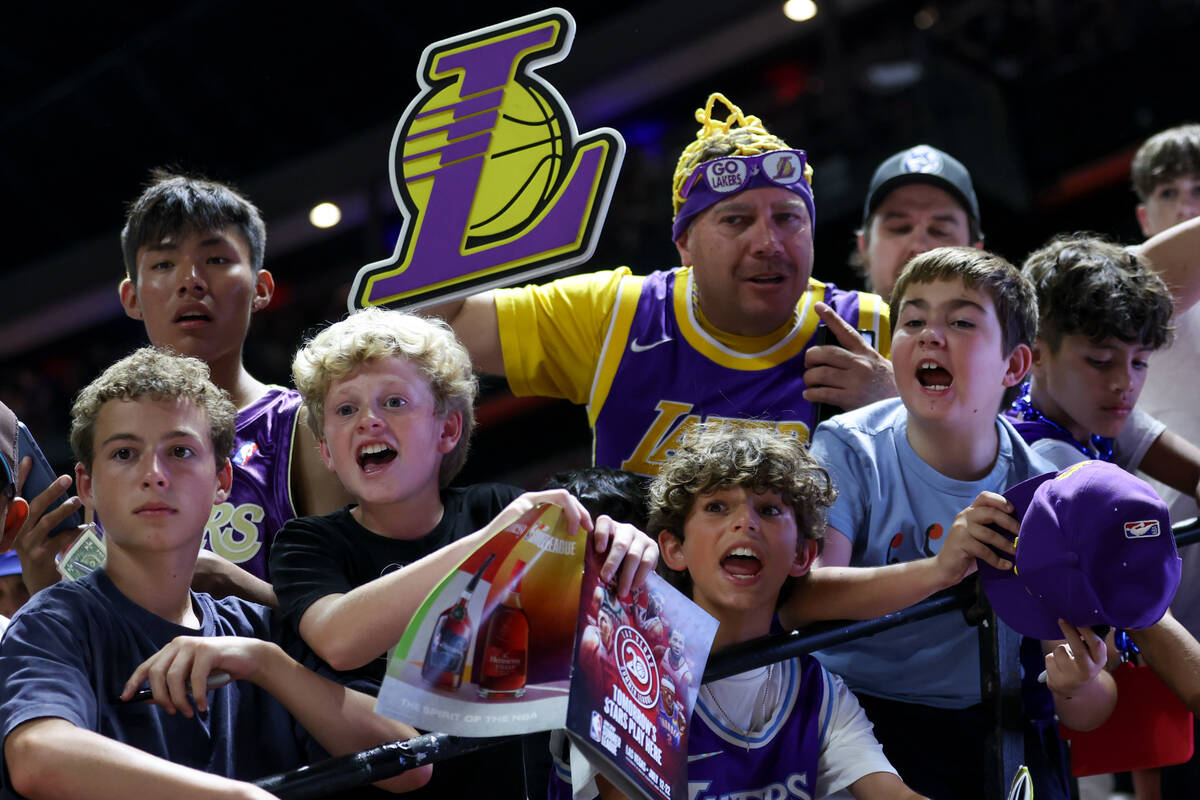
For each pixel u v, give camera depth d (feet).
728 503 21.04
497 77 26.13
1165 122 75.15
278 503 27.43
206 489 20.08
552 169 25.72
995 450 24.16
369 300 25.89
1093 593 19.13
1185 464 29.25
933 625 23.75
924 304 23.53
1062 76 77.36
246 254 30.22
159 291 29.30
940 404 23.21
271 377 103.76
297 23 100.01
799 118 97.60
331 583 20.84
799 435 28.48
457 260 25.88
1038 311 26.04
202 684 18.13
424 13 99.76
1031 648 24.03
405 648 15.74
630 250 94.27
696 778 20.45
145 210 29.76
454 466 23.13
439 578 18.45
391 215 109.50
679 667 17.51
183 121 106.22
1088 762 23.50
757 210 27.71
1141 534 19.21
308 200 108.47
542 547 16.69
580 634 15.93
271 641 20.84
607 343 29.37
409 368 21.62
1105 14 84.12
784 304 28.25
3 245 118.62
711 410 28.91
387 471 21.25
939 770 23.49
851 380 28.09
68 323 120.47
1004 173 78.13
